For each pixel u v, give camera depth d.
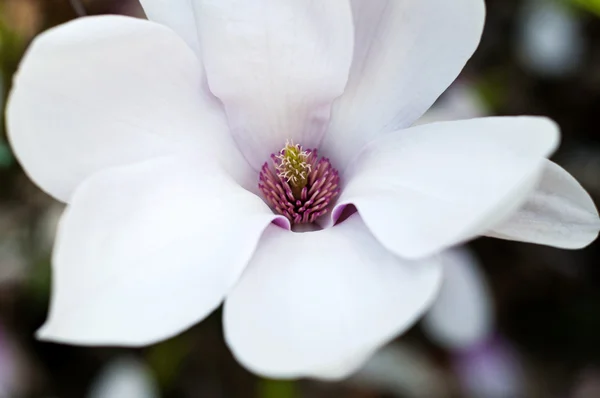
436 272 0.41
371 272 0.42
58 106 0.42
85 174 0.42
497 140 0.41
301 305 0.41
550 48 0.68
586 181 0.69
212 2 0.43
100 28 0.41
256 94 0.45
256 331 0.40
